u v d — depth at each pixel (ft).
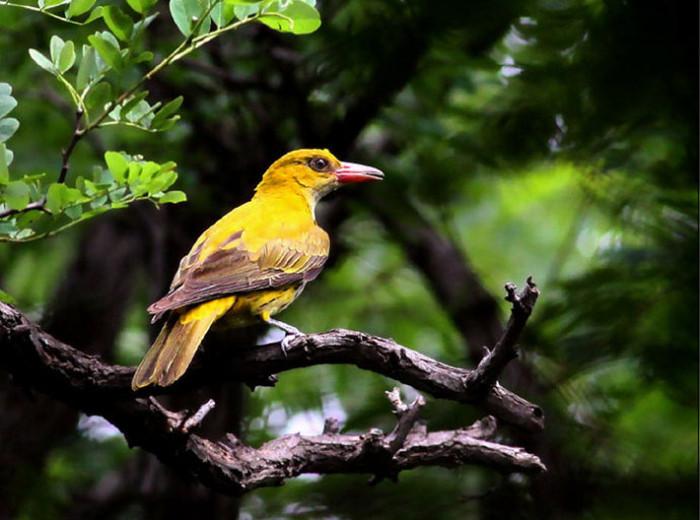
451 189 51.98
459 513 43.24
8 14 27.02
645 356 42.32
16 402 50.98
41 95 48.47
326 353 26.63
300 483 47.55
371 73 42.78
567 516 42.86
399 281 59.72
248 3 23.97
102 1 40.27
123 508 52.29
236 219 33.22
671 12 36.65
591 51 38.29
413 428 28.99
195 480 27.96
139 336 59.41
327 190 38.81
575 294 42.78
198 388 27.73
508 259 61.52
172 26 47.47
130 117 25.20
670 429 47.65
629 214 43.86
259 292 31.35
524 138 43.21
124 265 55.52
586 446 43.62
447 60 43.70
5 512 49.32
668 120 40.01
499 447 28.53
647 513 43.21
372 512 44.09
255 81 46.57
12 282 58.65
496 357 25.45
